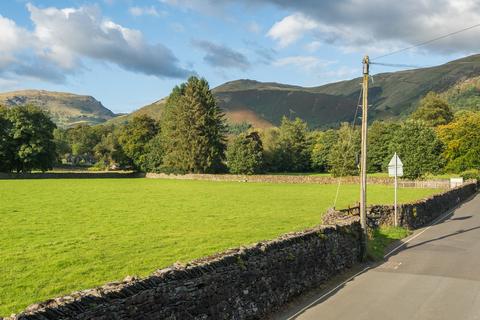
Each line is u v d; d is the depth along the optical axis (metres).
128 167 131.88
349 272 18.92
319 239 17.27
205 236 27.61
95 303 8.34
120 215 37.91
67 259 21.06
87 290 8.77
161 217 36.94
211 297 11.11
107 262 20.56
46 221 33.72
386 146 125.06
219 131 119.88
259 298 13.02
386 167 104.88
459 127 95.88
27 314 7.46
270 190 72.62
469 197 61.00
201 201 52.03
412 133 92.00
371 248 22.84
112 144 145.88
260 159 122.19
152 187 77.38
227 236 27.62
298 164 144.50
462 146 94.06
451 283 16.83
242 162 120.00
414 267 19.67
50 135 108.75
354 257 20.50
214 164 117.56
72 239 26.39
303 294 15.48
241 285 12.29
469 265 19.92
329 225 19.08
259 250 13.41
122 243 25.20
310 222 34.38
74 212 39.56
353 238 20.56
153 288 9.53
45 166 108.12
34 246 24.17
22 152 102.69
